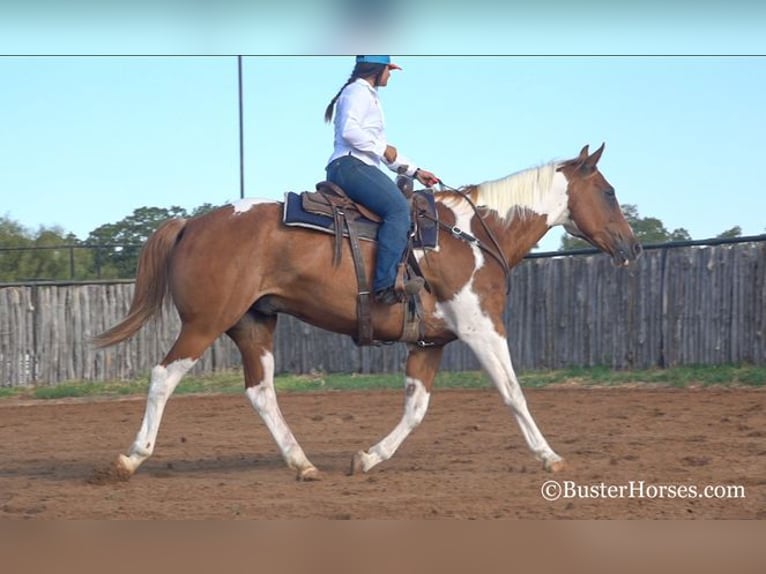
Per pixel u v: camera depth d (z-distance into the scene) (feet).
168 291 29.55
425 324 29.76
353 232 28.89
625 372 58.95
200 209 89.25
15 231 94.38
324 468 32.45
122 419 48.11
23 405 56.59
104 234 92.58
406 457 34.24
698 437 36.94
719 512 25.02
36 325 64.80
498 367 29.86
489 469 31.42
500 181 31.40
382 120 29.89
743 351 55.72
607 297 60.59
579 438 37.73
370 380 63.00
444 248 29.58
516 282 63.77
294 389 60.90
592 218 31.86
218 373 67.97
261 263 28.60
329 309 29.09
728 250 56.34
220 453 36.60
